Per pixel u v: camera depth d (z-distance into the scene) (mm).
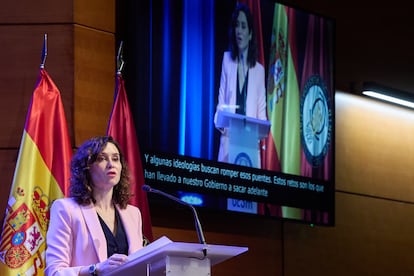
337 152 11398
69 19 8711
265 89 10000
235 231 9836
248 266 9898
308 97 10531
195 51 9273
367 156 11766
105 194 6066
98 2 8938
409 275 11859
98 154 6008
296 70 10430
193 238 9312
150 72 8828
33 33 8656
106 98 8812
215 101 9406
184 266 5191
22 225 7691
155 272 5250
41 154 7914
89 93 8688
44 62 8266
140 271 5285
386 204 11828
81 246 5840
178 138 8977
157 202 8758
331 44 10938
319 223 10414
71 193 6035
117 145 6180
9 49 8617
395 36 12383
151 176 8656
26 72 8562
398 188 12047
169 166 8836
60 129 8047
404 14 12516
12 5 8711
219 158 9359
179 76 9086
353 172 11516
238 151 9570
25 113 8477
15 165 8344
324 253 10820
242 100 9703
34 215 7766
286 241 10391
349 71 11789
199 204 9086
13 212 7699
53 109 8070
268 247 10156
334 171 10711
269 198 9844
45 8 8727
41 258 7727
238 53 9734
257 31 10000
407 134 12398
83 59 8711
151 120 8766
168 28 9047
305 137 10406
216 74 9461
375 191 11734
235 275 9758
